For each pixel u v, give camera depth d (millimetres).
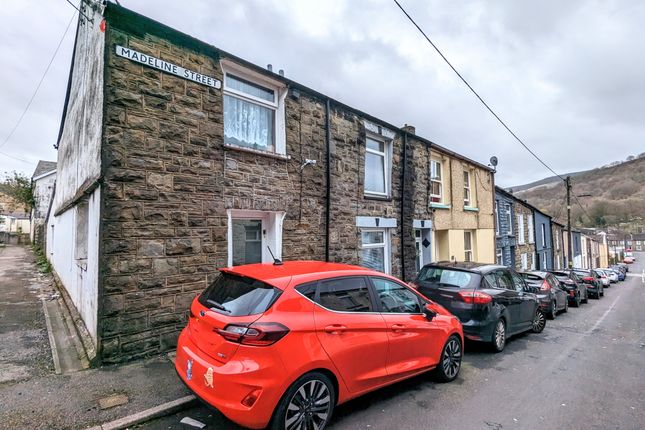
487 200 17531
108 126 5031
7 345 5551
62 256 10797
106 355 4871
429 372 5266
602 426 3947
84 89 7719
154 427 3533
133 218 5195
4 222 40188
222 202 6316
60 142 13625
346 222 9039
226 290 3709
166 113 5645
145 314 5242
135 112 5305
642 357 6820
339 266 4348
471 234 16344
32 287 10711
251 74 7141
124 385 4289
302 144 7938
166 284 5484
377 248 10508
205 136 6129
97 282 5020
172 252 5582
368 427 3742
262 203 7004
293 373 3205
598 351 7203
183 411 3859
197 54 6125
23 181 32844
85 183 6332
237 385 3006
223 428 3535
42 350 5371
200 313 3559
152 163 5438
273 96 7789
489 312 6559
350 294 4027
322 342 3479
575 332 9203
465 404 4398
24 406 3730
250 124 7336
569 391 4953
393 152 11031
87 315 5836
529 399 4633
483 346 7293
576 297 15289
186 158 5848
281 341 3182
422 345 4680
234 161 6566
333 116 8828
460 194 15023
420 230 12789
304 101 8086
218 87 6371
